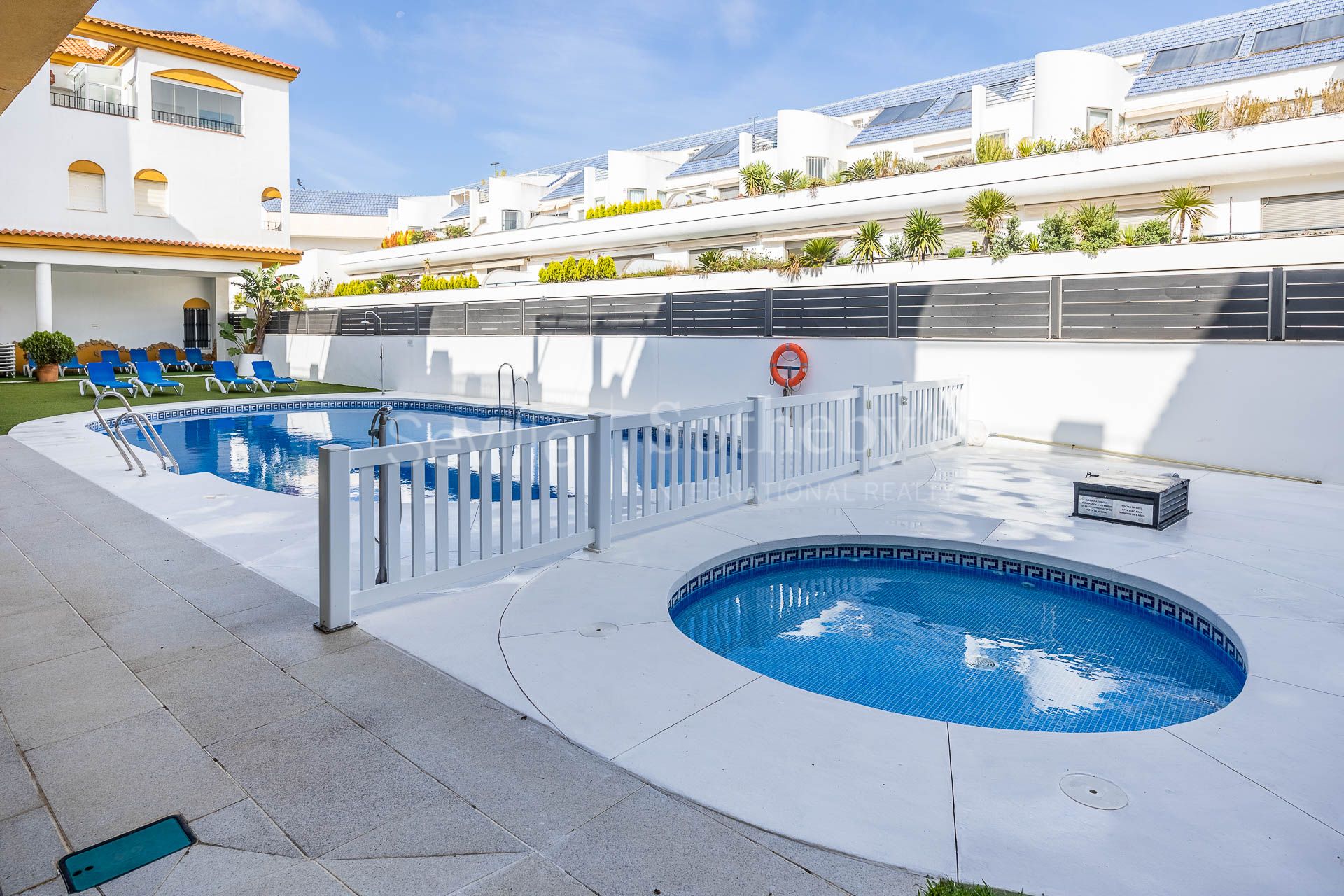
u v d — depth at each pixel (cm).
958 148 2003
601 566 475
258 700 300
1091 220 1196
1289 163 1145
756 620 459
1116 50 2078
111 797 236
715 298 1305
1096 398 927
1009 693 362
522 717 290
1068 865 209
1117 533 555
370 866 206
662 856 211
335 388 1975
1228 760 265
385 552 400
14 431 1068
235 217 2378
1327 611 400
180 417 1440
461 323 1747
